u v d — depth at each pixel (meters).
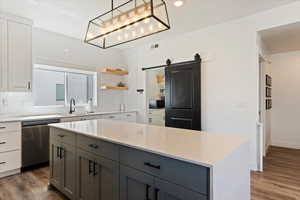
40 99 3.87
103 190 1.70
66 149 2.20
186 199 1.11
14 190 2.41
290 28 2.87
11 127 2.89
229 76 3.29
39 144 3.22
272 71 4.77
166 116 4.21
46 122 3.31
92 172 1.82
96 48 4.75
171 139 1.62
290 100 4.54
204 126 3.62
